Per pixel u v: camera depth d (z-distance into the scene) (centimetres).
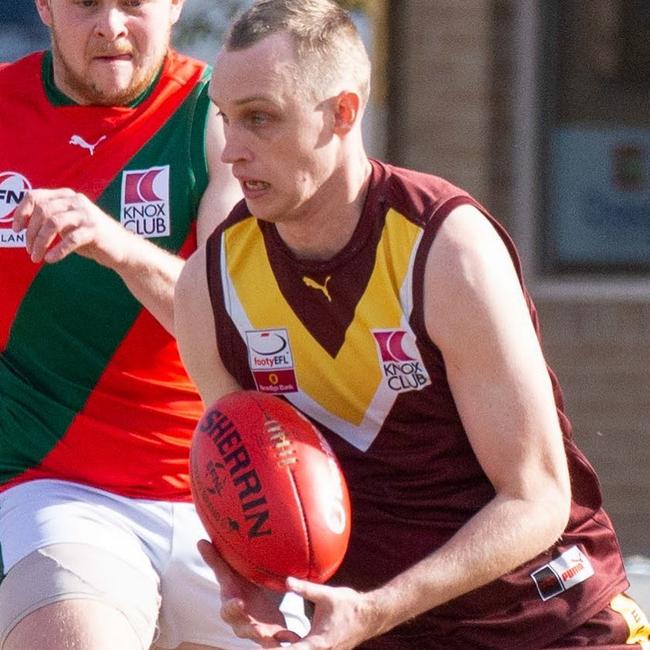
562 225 3062
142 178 1488
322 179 1170
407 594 1152
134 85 1479
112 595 1374
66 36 1456
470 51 2944
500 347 1163
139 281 1372
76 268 1459
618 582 1305
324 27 1159
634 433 3008
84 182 1490
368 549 1266
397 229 1184
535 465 1177
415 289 1174
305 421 1220
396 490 1252
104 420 1483
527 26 2978
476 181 2961
